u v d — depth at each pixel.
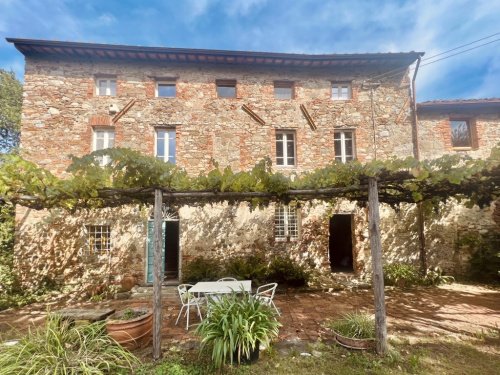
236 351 3.51
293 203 5.50
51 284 7.43
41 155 7.73
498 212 8.42
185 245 7.96
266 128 8.55
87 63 8.19
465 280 8.14
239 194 4.41
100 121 8.03
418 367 3.42
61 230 7.66
